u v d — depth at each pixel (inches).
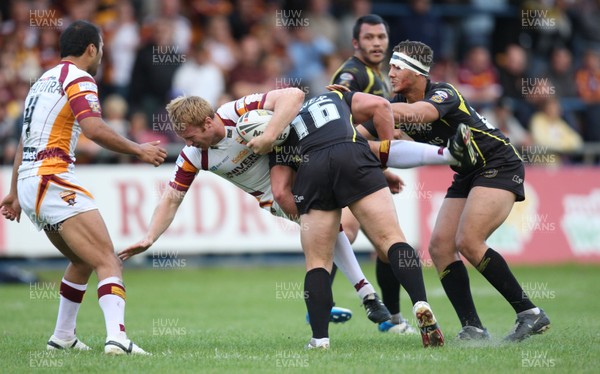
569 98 2549.2
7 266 2003.0
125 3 2325.3
